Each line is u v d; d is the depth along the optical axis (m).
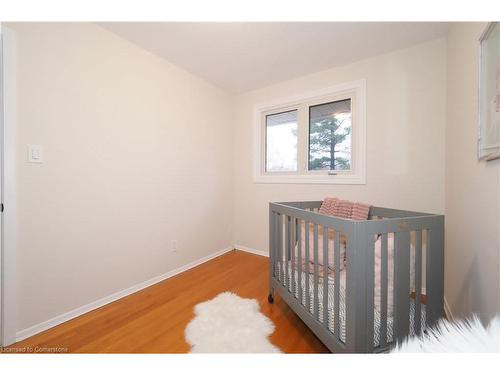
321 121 2.51
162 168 2.23
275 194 2.83
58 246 1.51
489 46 0.98
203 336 1.37
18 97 1.31
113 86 1.80
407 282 1.07
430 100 1.87
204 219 2.75
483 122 1.03
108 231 1.80
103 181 1.76
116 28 1.73
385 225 1.02
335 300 1.10
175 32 1.78
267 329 1.45
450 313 1.55
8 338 1.29
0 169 1.26
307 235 1.37
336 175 2.38
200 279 2.25
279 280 1.74
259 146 2.97
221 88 2.94
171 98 2.29
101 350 1.26
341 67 2.30
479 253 1.09
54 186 1.48
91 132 1.67
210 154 2.81
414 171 1.94
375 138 2.11
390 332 1.09
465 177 1.32
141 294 1.94
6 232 1.27
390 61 2.03
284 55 2.11
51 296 1.47
